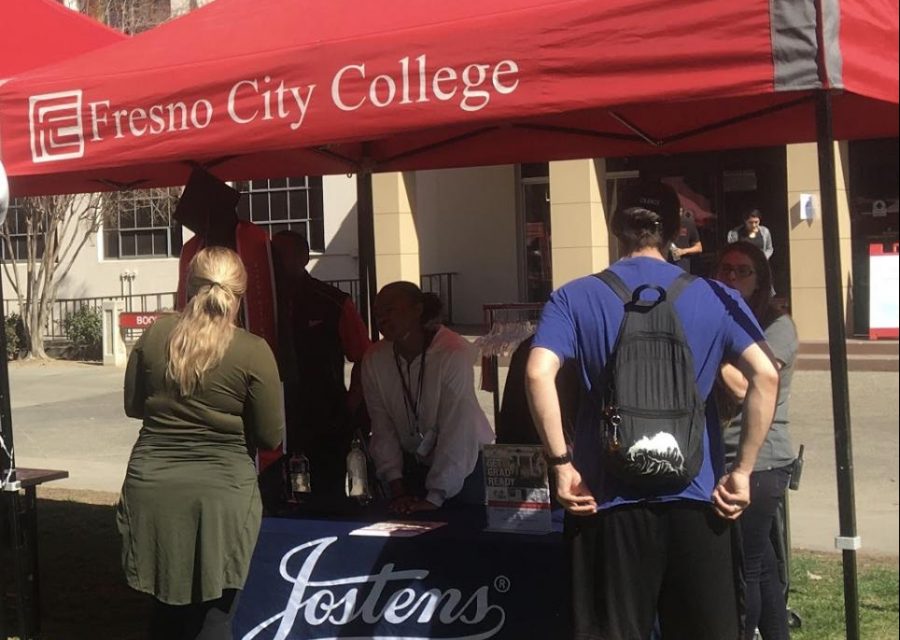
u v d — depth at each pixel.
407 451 4.84
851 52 3.31
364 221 6.77
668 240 3.46
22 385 16.09
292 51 3.99
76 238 21.17
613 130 5.84
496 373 5.20
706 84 3.35
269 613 4.62
